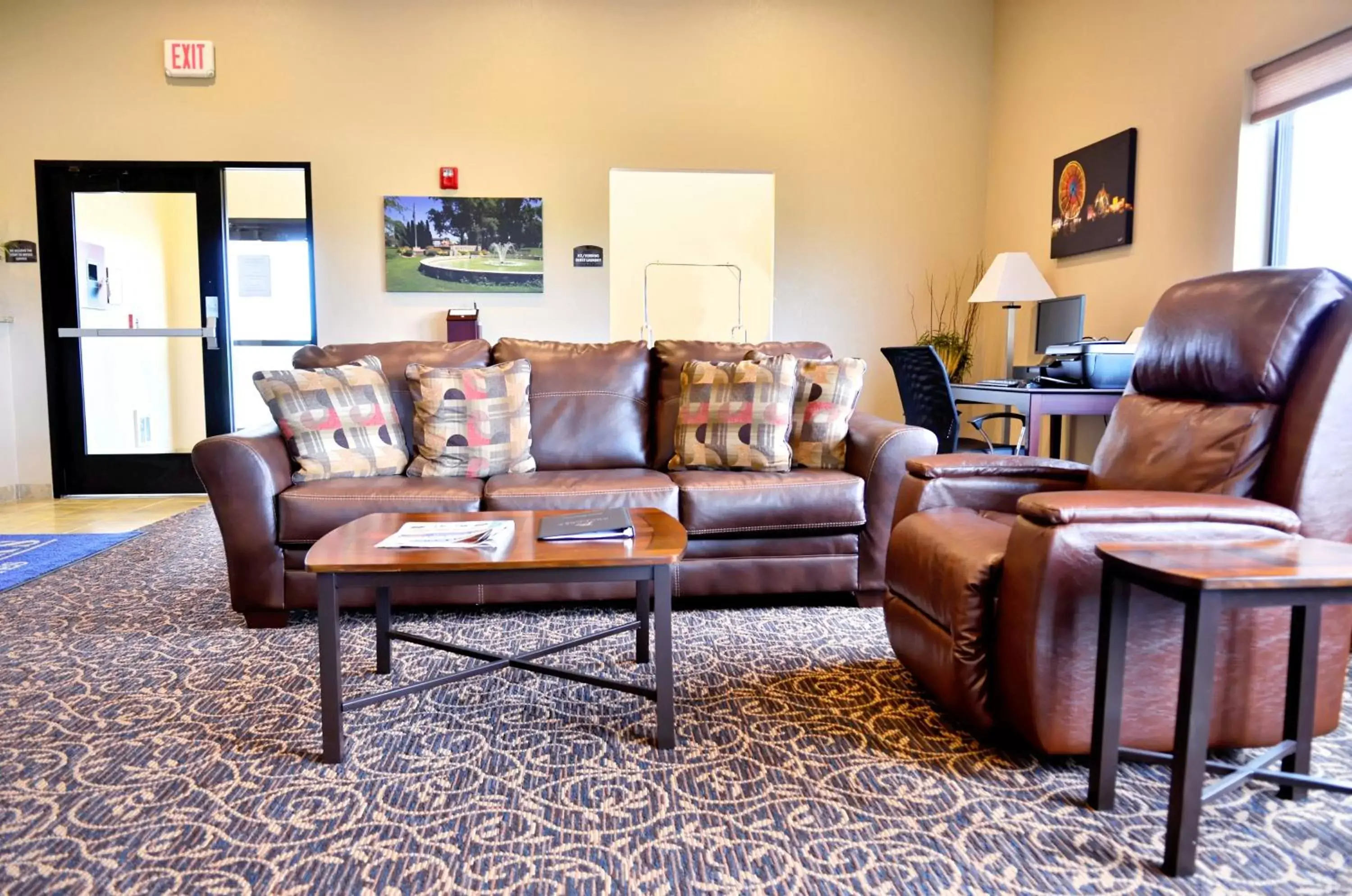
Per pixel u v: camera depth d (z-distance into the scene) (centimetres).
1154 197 355
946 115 501
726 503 247
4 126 461
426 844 129
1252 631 147
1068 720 145
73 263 473
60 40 458
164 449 491
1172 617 146
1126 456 192
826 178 498
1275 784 146
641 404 307
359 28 470
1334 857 125
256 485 234
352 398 271
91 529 391
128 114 464
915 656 182
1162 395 195
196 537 371
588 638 191
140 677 201
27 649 221
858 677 201
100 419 485
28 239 467
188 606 262
